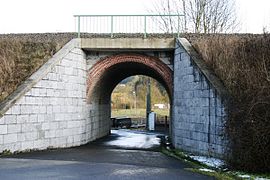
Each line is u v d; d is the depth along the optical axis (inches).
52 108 641.0
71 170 418.9
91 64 780.0
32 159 496.1
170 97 852.6
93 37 769.6
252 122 413.7
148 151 662.5
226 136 478.3
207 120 572.4
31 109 584.7
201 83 595.5
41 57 670.5
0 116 520.1
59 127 663.1
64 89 679.7
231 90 496.7
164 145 789.9
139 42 736.3
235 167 444.5
